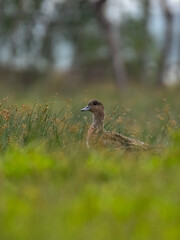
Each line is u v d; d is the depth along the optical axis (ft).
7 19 173.47
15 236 25.76
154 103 98.12
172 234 26.02
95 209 28.81
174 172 35.73
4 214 28.58
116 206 29.14
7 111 48.78
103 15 173.88
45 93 133.80
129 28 199.00
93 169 36.68
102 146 46.57
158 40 211.41
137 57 196.24
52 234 25.96
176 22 198.29
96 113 55.42
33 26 176.96
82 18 184.34
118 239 25.66
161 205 29.53
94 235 25.93
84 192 31.50
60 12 179.11
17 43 175.01
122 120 54.49
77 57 191.52
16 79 167.53
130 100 105.09
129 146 48.52
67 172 36.17
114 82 181.06
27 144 45.24
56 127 48.03
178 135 46.73
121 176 35.76
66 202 30.27
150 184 33.42
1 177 35.58
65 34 185.26
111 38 174.40
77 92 135.33
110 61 189.78
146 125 61.62
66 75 173.37
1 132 47.11
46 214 28.53
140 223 27.27
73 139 47.34
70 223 27.32
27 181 34.91
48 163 38.01
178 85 162.61
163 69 180.96
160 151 46.24
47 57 178.29
